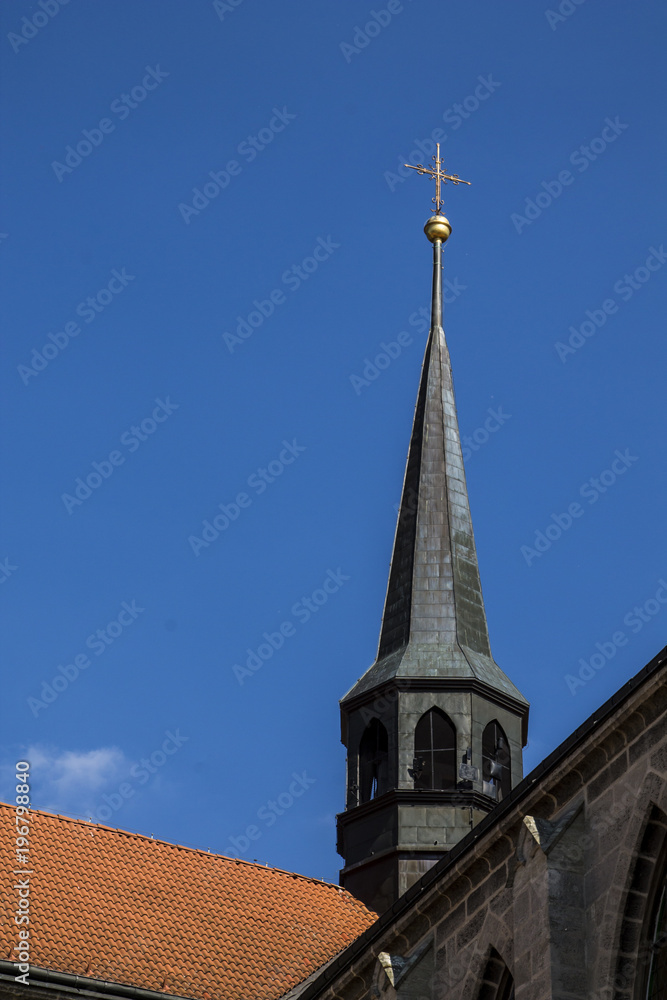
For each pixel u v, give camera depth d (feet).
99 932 154.71
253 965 158.61
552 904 107.45
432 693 191.83
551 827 110.52
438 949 120.88
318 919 169.48
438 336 223.10
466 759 187.42
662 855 104.32
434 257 227.40
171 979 152.76
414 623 199.41
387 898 180.75
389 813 185.47
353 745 193.98
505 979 115.24
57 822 166.91
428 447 213.25
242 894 168.55
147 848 169.48
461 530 208.03
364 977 127.03
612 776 107.96
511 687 196.85
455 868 118.93
